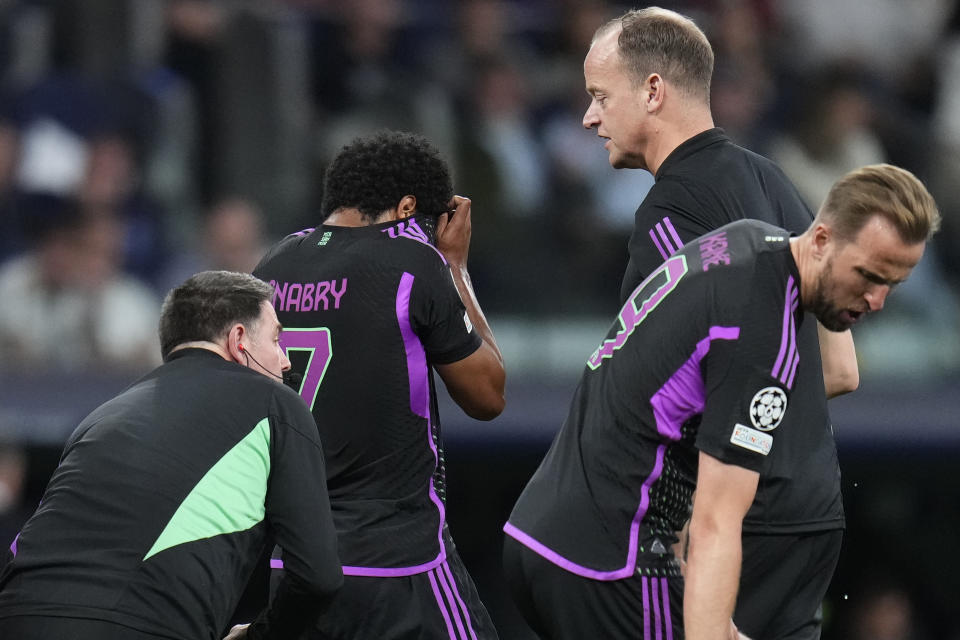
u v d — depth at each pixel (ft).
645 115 40.11
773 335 33.65
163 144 91.20
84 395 74.43
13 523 65.00
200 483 36.65
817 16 111.34
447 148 92.02
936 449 79.71
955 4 113.09
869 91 107.34
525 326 87.15
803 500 37.14
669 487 35.55
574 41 100.68
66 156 88.07
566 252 91.25
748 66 103.40
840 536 38.45
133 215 88.33
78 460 37.47
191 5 95.35
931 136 102.12
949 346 87.45
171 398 37.88
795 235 35.55
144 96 91.25
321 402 39.14
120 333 82.07
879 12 112.57
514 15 102.01
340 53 95.81
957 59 111.65
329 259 39.83
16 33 93.61
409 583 38.96
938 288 90.68
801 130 96.58
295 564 36.83
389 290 38.91
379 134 41.24
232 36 93.86
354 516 38.88
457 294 39.86
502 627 82.12
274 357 39.65
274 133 93.40
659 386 34.78
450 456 78.18
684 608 33.45
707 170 39.42
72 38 93.35
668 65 39.81
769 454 36.68
